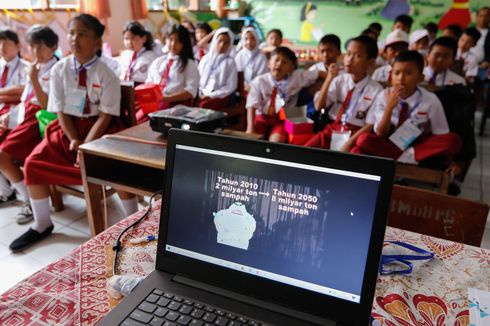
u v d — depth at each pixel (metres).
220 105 3.04
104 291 0.71
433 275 0.77
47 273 0.75
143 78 3.55
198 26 4.69
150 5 5.36
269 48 4.75
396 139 2.03
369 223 0.59
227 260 0.68
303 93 2.59
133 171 1.67
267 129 2.49
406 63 1.95
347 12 5.71
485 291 0.73
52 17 3.92
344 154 0.60
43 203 1.99
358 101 2.25
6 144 2.21
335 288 0.61
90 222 1.71
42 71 2.39
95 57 2.00
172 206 0.72
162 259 0.72
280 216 0.65
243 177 0.67
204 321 0.60
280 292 0.64
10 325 0.62
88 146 1.48
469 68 4.45
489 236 2.11
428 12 5.34
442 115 2.07
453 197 0.98
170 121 1.49
